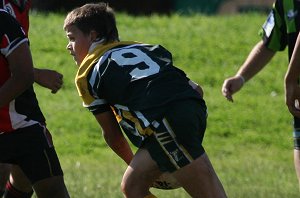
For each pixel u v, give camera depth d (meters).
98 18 16.00
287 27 17.95
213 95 43.28
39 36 52.28
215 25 56.25
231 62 49.00
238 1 69.50
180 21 57.28
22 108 15.70
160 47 15.86
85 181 24.91
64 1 64.00
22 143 15.70
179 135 14.94
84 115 39.19
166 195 22.17
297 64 16.08
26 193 17.19
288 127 39.00
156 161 15.03
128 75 15.23
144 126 14.95
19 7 16.28
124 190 15.23
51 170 15.80
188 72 47.31
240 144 36.72
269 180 26.33
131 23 56.19
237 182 25.69
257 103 41.84
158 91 15.11
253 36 53.66
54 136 36.56
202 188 15.05
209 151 35.38
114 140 15.93
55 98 41.81
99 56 15.56
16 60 14.80
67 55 49.03
